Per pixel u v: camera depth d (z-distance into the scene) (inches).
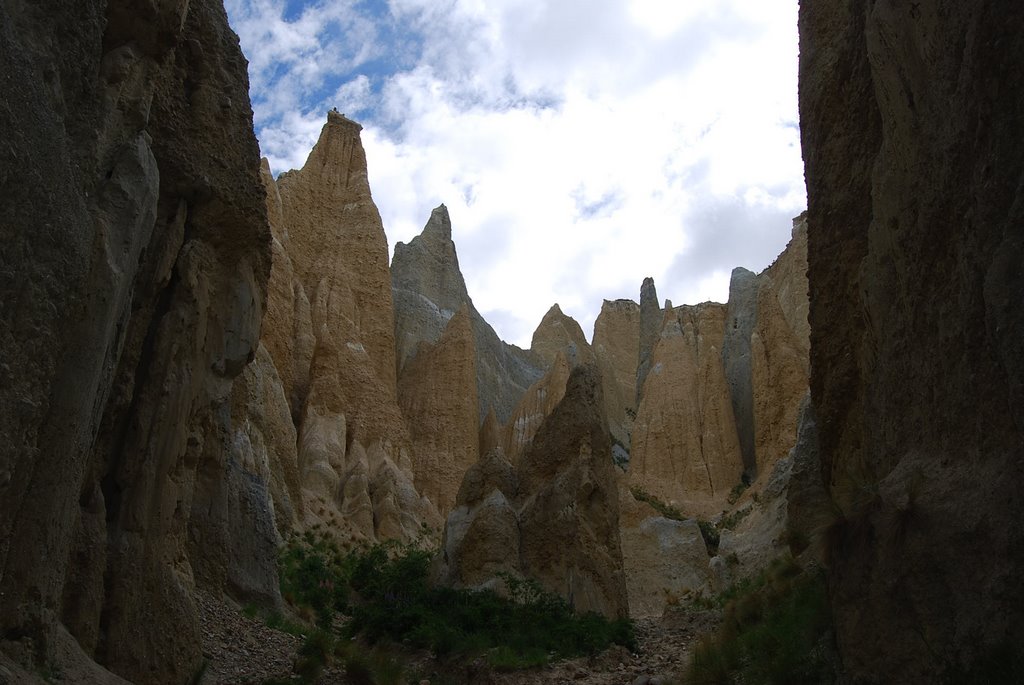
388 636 695.1
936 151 319.6
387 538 1584.6
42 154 300.7
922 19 338.3
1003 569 252.7
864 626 316.5
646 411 2792.8
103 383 405.7
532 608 774.5
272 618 695.1
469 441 2390.5
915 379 339.3
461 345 2527.1
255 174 604.1
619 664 627.5
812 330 524.4
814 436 700.0
